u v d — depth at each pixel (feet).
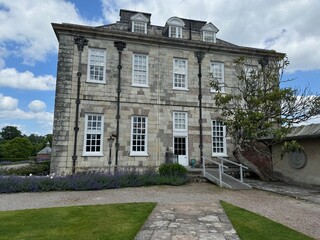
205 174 44.29
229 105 56.75
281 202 28.48
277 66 49.80
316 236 17.52
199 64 58.95
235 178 46.75
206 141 56.95
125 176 39.65
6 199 29.68
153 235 17.12
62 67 50.11
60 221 20.24
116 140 51.24
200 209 24.35
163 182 40.40
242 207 26.05
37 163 68.80
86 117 50.49
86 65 51.65
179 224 19.60
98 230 18.10
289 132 41.06
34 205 26.86
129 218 21.09
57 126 48.39
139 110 53.83
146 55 55.98
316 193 33.58
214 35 63.10
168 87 56.39
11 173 49.08
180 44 57.52
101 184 36.96
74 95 50.16
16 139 151.84
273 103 41.70
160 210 23.95
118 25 59.77
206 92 58.70
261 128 41.50
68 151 48.32
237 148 44.98
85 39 52.03
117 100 52.54
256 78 46.70
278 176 49.29
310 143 42.63
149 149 53.16
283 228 18.75
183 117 56.85
